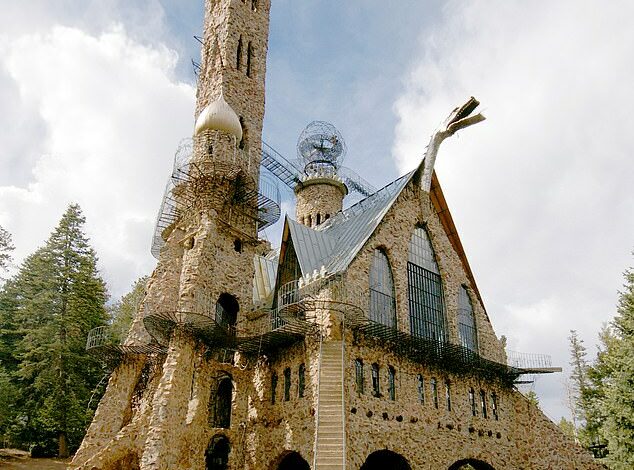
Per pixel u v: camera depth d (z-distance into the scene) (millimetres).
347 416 28406
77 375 45906
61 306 48375
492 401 38938
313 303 30359
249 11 45250
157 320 30266
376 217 37312
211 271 33656
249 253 37188
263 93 43469
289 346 33062
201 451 30000
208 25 45969
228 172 35812
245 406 33219
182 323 30516
